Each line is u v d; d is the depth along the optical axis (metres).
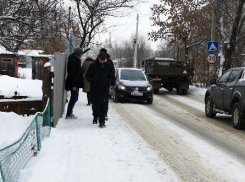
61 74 10.34
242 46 24.69
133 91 15.56
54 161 6.45
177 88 21.80
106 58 9.62
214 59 19.02
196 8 26.22
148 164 6.64
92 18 15.91
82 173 5.91
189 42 27.25
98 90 9.55
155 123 10.83
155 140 8.53
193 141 8.66
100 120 9.58
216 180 5.99
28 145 6.34
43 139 7.82
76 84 10.50
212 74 19.67
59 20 10.27
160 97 19.44
